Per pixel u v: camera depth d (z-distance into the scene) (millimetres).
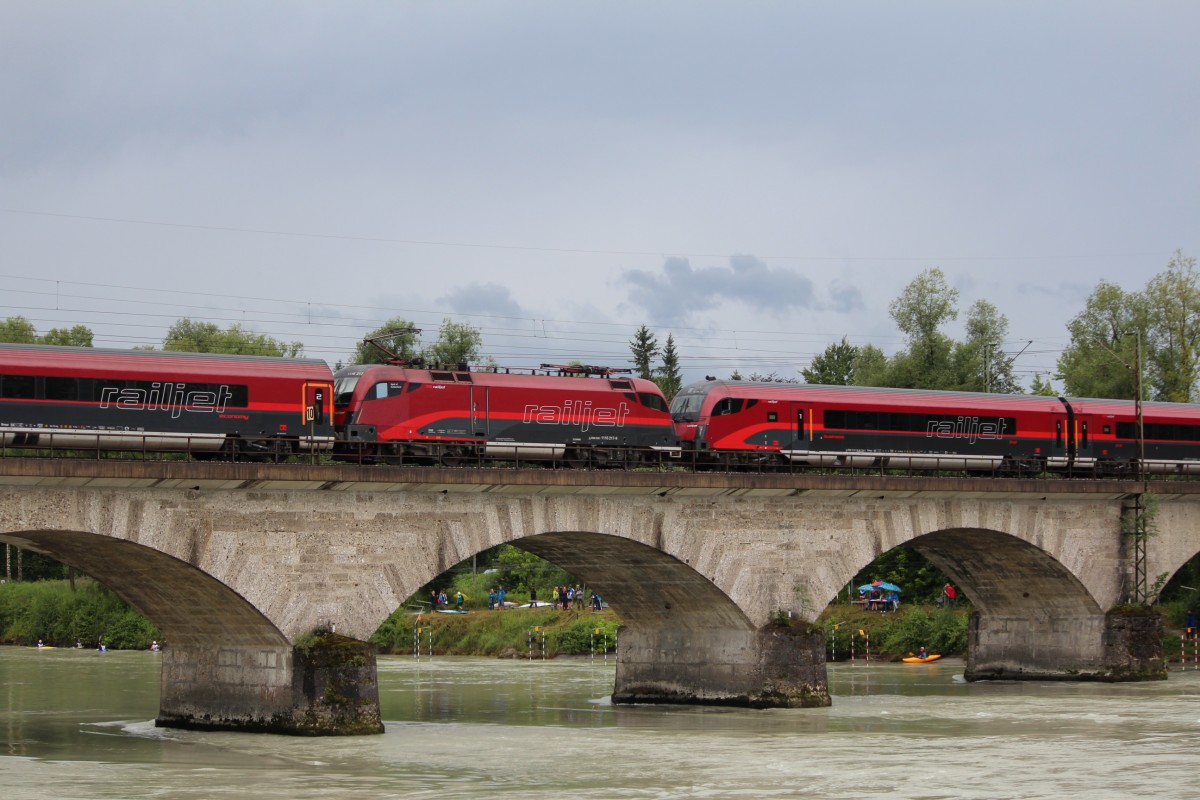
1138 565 76500
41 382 51469
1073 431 79688
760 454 69938
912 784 44250
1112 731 56312
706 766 47719
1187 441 84062
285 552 51125
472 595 121375
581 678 83000
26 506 46125
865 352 127125
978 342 118562
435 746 51438
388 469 52094
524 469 54938
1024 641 78875
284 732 52281
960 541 74250
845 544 65438
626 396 66750
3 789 42531
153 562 50219
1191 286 114938
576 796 42031
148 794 41844
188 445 53906
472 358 133250
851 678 81188
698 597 63281
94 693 73562
